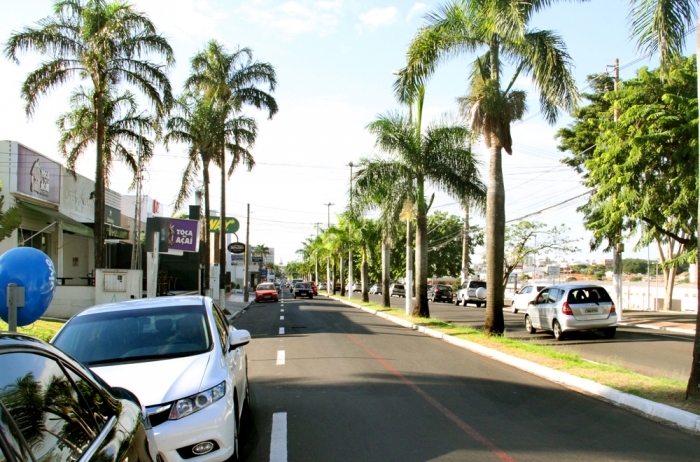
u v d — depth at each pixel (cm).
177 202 3117
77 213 2820
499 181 1684
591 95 2969
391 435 693
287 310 3278
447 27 1762
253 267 9406
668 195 2003
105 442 312
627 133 2019
